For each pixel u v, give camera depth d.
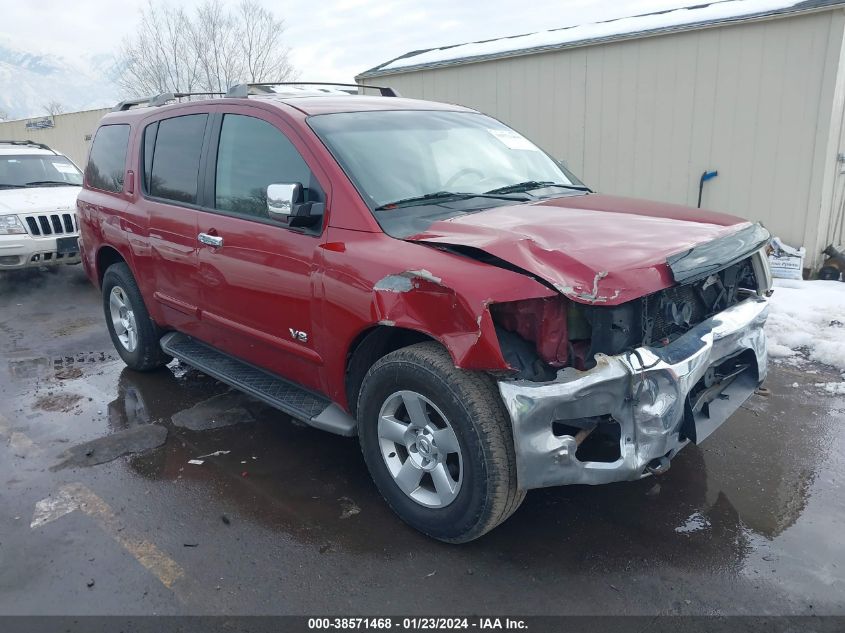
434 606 2.62
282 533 3.10
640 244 2.77
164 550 2.99
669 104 7.89
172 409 4.53
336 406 3.44
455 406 2.67
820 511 3.19
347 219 3.11
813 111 6.96
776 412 4.21
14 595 2.72
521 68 8.98
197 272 3.99
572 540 3.00
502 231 2.80
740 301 3.39
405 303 2.73
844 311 5.89
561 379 2.54
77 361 5.61
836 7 6.51
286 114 3.52
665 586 2.70
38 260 8.13
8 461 3.84
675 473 3.55
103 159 5.23
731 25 7.22
